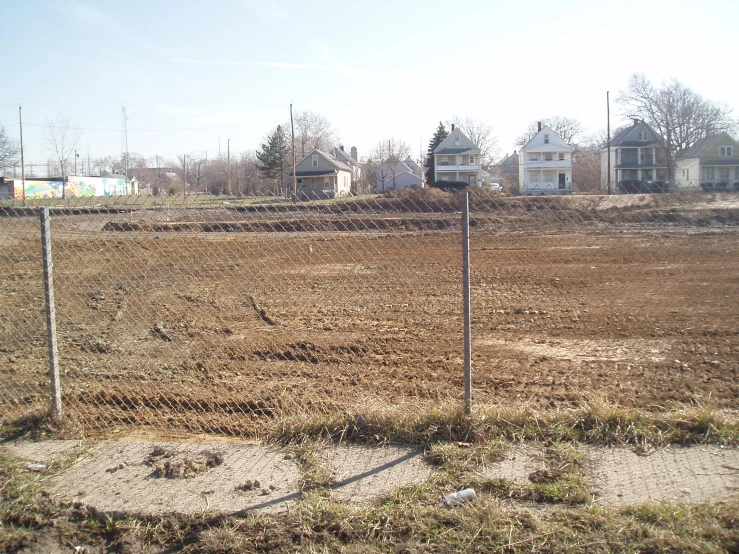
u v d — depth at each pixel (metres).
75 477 4.25
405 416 4.81
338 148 84.69
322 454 4.46
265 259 17.89
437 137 66.81
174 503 3.85
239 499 3.87
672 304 10.89
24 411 5.68
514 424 4.73
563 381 6.66
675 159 54.03
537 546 3.26
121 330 9.45
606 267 15.80
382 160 66.69
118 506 3.83
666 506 3.49
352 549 3.33
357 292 12.75
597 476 3.98
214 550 3.40
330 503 3.74
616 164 52.84
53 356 5.20
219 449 4.66
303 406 5.80
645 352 7.80
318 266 16.84
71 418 5.43
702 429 4.53
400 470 4.18
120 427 5.36
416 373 7.05
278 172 60.41
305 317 10.31
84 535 3.62
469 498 3.74
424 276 14.85
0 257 16.03
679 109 53.91
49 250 5.18
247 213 7.80
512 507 3.66
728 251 17.89
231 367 7.38
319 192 57.22
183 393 6.34
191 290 13.16
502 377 6.86
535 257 17.97
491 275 14.83
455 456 4.27
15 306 11.45
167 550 3.46
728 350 7.77
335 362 7.57
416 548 3.31
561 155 56.81
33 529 3.71
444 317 10.16
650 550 3.18
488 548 3.29
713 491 3.69
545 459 4.24
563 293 12.30
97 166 86.19
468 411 4.72
